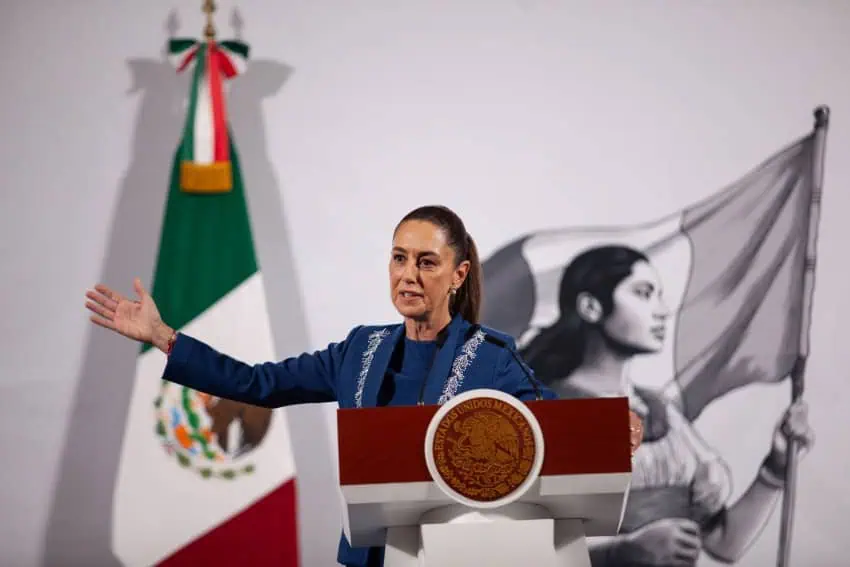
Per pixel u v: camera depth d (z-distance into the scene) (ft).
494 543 19.52
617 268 50.72
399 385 24.88
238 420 47.01
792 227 51.60
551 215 51.03
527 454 19.42
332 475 48.85
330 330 49.65
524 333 50.11
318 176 50.57
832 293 51.29
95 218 48.96
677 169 51.65
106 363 48.21
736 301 50.90
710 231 51.29
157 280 47.26
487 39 52.08
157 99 49.98
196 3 50.85
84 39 50.08
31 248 48.52
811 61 52.75
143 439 46.52
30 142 49.19
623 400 19.89
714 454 49.90
